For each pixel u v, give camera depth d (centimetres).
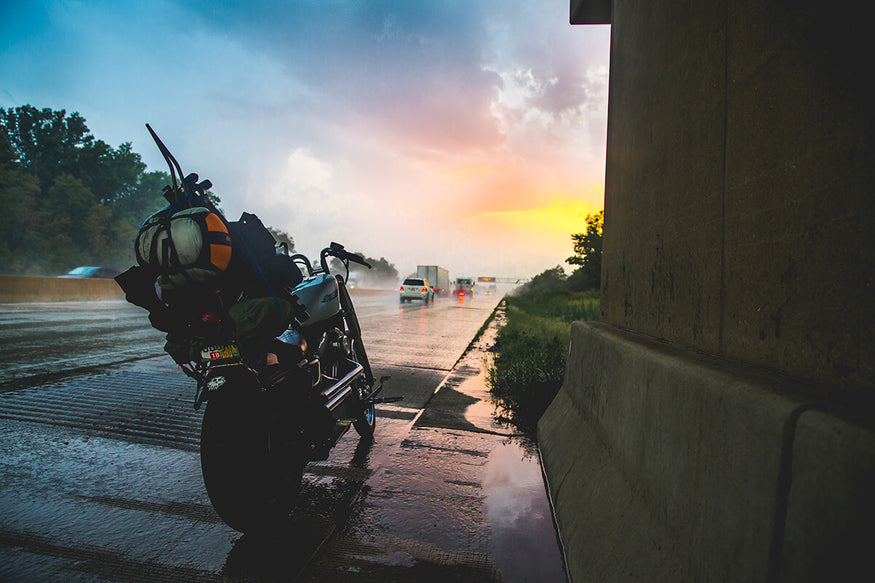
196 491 305
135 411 457
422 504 297
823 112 122
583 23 463
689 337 207
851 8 112
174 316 233
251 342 228
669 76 235
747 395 127
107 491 300
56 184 6384
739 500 125
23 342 831
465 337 1221
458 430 450
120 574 221
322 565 233
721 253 178
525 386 526
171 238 208
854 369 110
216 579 220
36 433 390
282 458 250
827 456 94
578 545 227
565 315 1862
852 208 111
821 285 123
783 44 140
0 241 5462
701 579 139
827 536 92
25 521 261
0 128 6906
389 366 769
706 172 191
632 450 214
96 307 1720
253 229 254
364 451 388
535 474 349
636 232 288
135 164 7762
